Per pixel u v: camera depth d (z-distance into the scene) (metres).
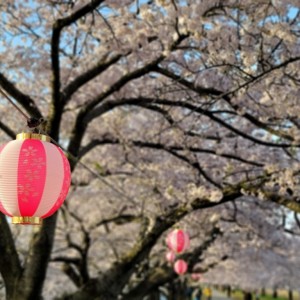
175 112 9.52
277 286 28.62
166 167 10.44
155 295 18.73
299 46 7.02
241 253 17.48
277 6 6.66
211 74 8.02
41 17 8.34
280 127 8.55
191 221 11.66
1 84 6.92
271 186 7.77
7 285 6.91
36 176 3.61
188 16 6.62
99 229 17.19
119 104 8.03
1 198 3.65
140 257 8.43
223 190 7.89
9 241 7.04
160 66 8.20
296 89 7.24
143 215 11.08
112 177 12.92
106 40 8.11
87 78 7.57
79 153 8.27
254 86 7.06
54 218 7.05
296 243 19.08
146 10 6.61
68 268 13.66
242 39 7.22
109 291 8.17
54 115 7.17
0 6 7.95
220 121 8.08
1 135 10.62
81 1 7.16
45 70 9.42
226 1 6.87
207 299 33.81
